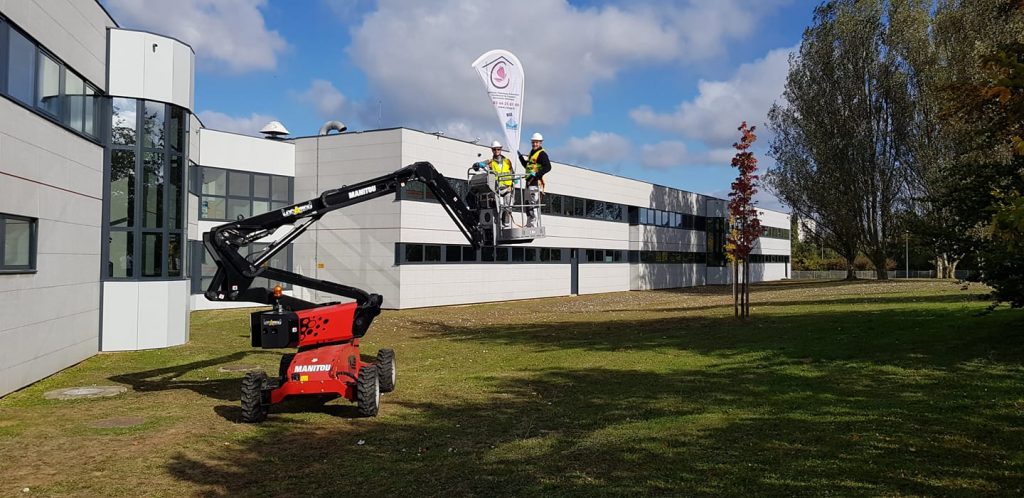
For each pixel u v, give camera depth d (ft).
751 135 66.95
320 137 99.91
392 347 56.80
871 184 152.87
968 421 25.72
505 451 24.38
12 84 36.55
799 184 163.12
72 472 22.68
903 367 36.86
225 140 93.76
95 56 49.75
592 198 142.82
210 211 92.63
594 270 144.87
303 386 30.09
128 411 32.32
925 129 140.15
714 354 45.96
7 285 35.47
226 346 56.29
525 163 35.19
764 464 21.61
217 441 26.68
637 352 49.06
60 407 33.14
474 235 34.99
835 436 24.50
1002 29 97.50
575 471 21.59
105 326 51.52
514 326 73.00
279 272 33.30
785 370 38.40
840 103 153.89
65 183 43.47
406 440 26.50
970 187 42.14
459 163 103.24
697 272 191.21
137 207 53.21
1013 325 46.44
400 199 92.38
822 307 78.23
